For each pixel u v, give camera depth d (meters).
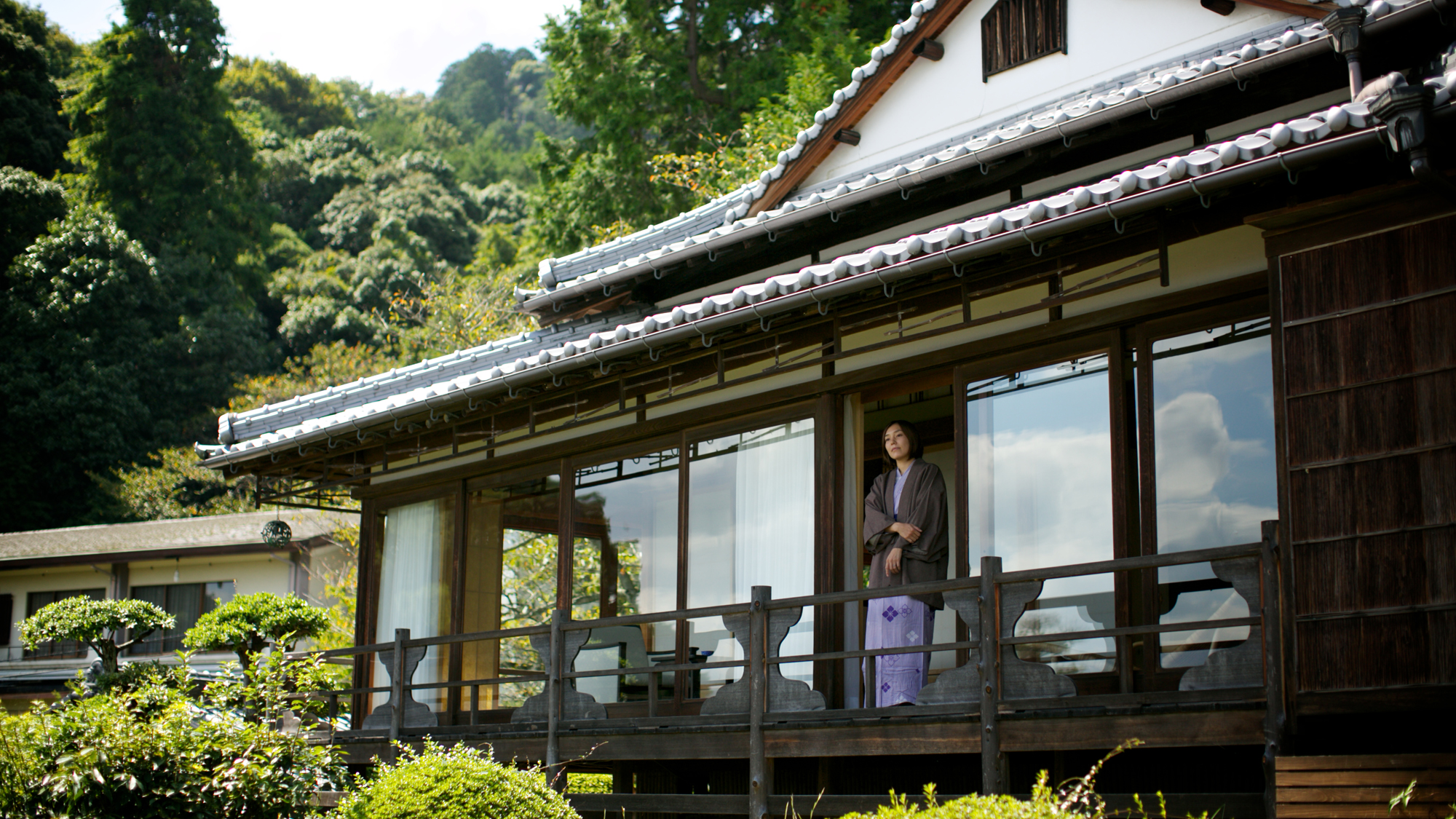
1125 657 6.38
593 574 9.34
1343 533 5.14
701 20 28.34
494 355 11.20
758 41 28.23
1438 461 4.93
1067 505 6.88
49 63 45.56
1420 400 5.02
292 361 36.34
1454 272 5.01
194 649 12.23
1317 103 7.41
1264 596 5.32
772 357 8.38
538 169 29.28
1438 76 5.57
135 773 7.25
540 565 9.74
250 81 55.34
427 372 11.12
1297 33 7.11
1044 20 9.36
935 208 9.08
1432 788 4.67
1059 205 5.94
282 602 12.75
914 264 6.52
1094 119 7.67
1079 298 6.52
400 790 6.98
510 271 28.62
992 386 7.32
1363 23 5.67
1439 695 4.79
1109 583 6.62
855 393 8.09
